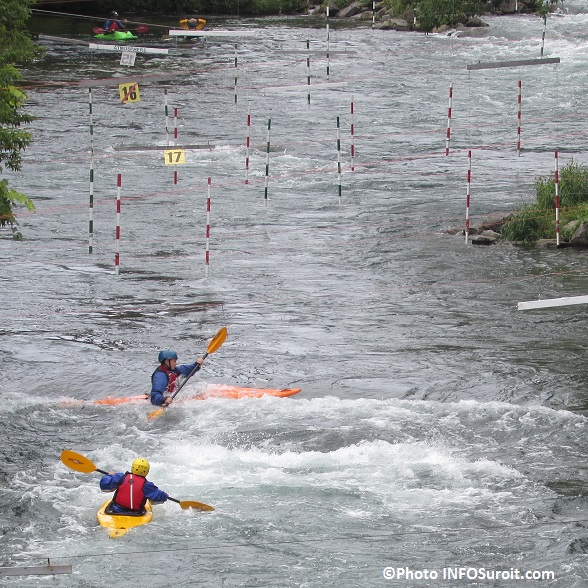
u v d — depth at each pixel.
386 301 76.69
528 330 69.88
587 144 132.12
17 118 75.19
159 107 155.38
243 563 41.91
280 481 49.12
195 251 90.75
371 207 105.62
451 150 130.50
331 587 40.16
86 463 46.16
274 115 151.00
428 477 49.44
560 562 41.94
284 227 98.81
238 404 58.28
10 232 96.12
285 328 70.94
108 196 109.81
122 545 43.28
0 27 98.38
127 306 75.69
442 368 63.28
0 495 47.66
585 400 58.38
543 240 90.81
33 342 68.06
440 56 197.88
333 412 57.03
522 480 49.09
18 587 39.88
